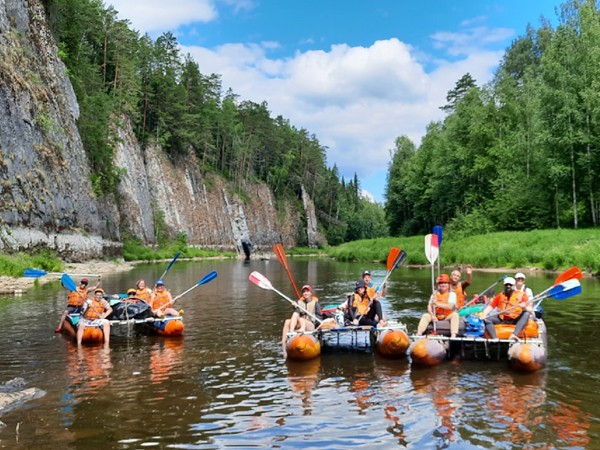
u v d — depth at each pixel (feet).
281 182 338.13
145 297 41.06
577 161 114.32
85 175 124.26
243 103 332.60
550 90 118.83
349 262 159.53
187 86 264.72
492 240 116.37
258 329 37.81
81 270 96.37
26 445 16.61
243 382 23.93
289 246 323.78
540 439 16.83
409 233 228.84
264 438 17.24
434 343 27.17
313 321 32.40
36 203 91.15
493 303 29.96
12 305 50.26
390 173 264.31
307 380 24.22
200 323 40.50
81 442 16.85
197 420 18.89
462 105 174.19
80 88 143.95
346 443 16.80
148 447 16.52
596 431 17.43
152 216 195.31
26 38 106.11
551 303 47.78
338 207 386.52
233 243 265.13
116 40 199.11
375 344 31.04
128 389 22.74
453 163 173.17
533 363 24.77
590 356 27.94
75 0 149.18
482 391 21.99
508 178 144.25
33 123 96.17
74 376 24.95
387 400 21.06
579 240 94.68
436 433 17.48
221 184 271.49
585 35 118.01
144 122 214.69
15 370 26.13
